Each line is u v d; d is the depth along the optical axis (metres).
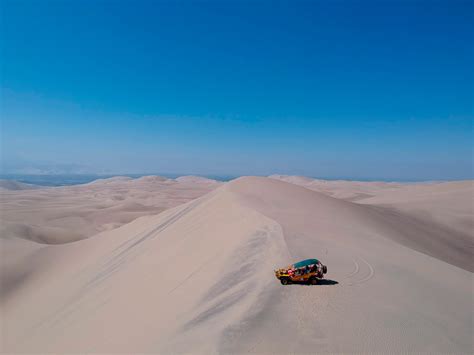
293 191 46.94
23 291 39.34
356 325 9.73
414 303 12.08
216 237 24.41
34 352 19.78
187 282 17.03
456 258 37.69
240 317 9.86
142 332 13.30
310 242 19.16
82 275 35.62
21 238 55.09
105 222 91.06
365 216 42.97
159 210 110.31
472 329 10.85
